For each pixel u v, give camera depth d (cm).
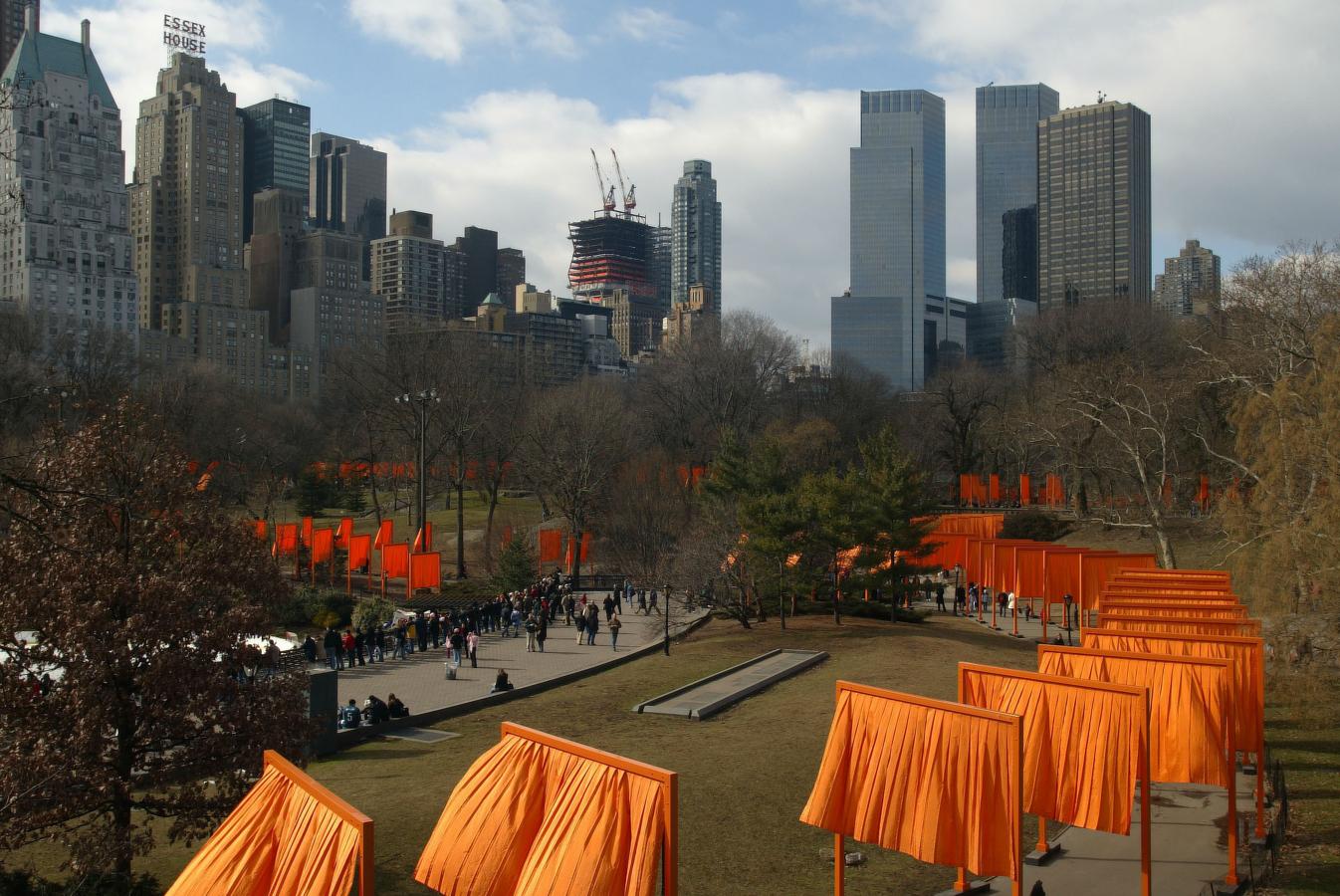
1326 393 4028
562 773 1642
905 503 6247
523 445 10381
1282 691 3856
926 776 2125
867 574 6172
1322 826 2927
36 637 2517
